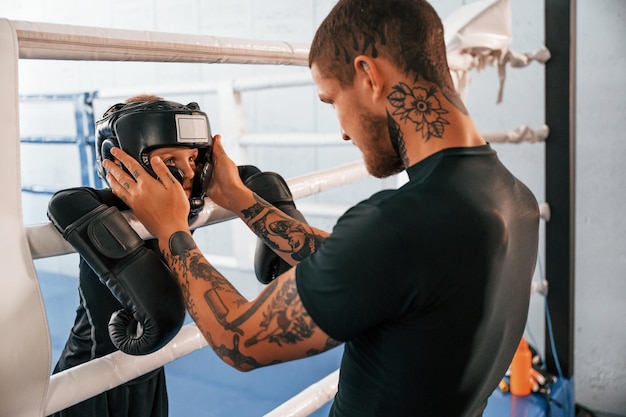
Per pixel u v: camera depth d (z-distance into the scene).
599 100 2.47
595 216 2.56
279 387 2.43
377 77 0.74
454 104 0.75
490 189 0.73
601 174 2.52
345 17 0.75
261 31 3.34
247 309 0.74
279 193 1.01
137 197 0.79
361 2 0.74
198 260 0.78
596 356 2.66
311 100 3.22
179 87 2.66
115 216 0.74
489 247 0.70
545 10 1.99
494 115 2.72
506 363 0.83
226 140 2.56
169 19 3.68
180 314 0.75
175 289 0.75
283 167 3.41
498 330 0.75
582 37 2.46
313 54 0.80
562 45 1.98
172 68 3.70
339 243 0.68
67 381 0.79
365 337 0.75
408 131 0.75
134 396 1.12
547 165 2.08
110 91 2.99
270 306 0.72
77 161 4.23
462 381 0.73
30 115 4.39
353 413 0.78
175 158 0.82
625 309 2.56
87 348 1.08
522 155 2.68
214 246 3.70
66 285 3.93
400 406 0.74
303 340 0.71
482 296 0.70
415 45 0.73
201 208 0.90
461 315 0.69
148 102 0.83
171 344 0.93
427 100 0.74
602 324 2.63
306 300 0.69
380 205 0.69
